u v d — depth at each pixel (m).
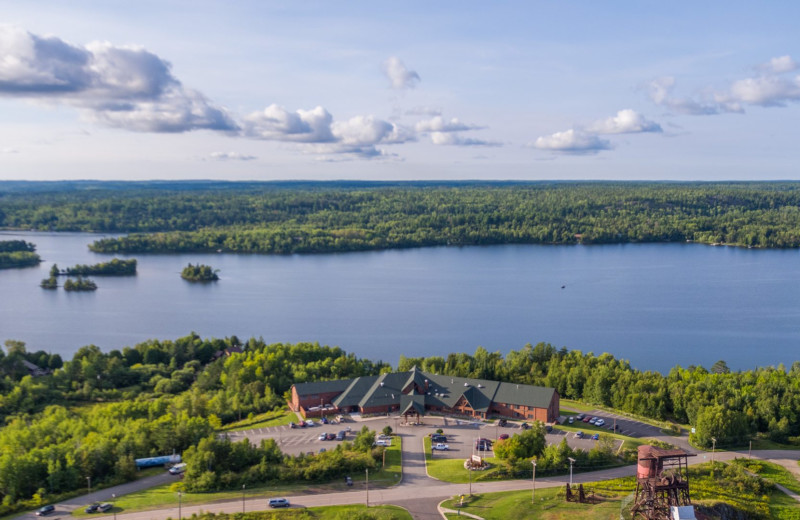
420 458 154.25
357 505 128.12
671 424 181.88
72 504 134.50
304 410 191.75
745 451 162.50
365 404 189.00
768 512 124.88
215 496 134.25
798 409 181.25
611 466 147.25
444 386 194.62
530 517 120.12
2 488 138.88
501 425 178.50
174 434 162.25
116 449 153.25
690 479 138.38
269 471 142.00
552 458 145.00
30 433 162.38
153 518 124.19
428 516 122.69
